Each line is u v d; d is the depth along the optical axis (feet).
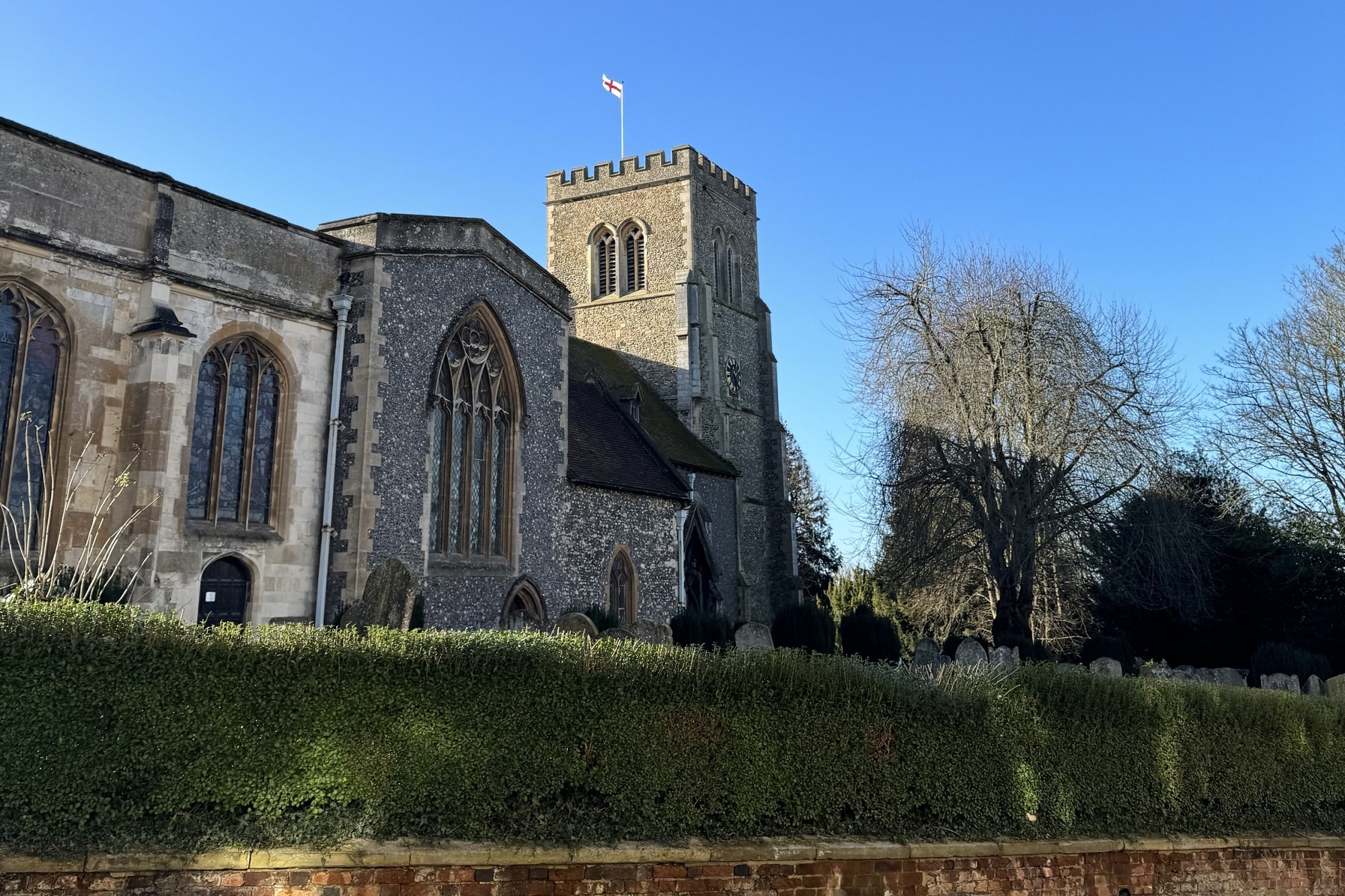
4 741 19.71
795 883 25.36
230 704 21.75
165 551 40.55
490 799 23.40
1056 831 30.40
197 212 44.52
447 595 52.85
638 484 80.28
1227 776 34.99
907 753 28.63
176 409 41.60
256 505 46.16
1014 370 77.71
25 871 19.19
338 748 22.43
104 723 20.63
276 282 47.73
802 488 188.85
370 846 21.74
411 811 22.68
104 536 39.78
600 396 96.63
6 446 37.55
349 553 47.44
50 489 35.60
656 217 133.49
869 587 139.03
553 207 141.28
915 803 28.40
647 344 130.62
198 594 42.24
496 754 23.61
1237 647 96.94
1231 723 35.68
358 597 46.57
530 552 62.44
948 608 91.09
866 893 26.22
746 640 56.49
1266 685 67.92
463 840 22.74
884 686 28.76
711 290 131.85
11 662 19.95
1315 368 93.61
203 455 44.24
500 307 59.62
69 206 39.91
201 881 20.40
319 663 22.65
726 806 25.72
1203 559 85.71
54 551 35.88
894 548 81.35
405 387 50.90
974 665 34.40
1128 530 83.05
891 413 81.30
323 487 48.49
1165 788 33.17
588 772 24.52
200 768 21.29
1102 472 77.00
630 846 23.81
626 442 88.74
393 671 23.20
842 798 27.32
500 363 60.80
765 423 141.90
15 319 38.40
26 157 38.65
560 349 69.72
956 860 27.86
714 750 25.85
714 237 138.00
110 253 41.14
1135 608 97.76
